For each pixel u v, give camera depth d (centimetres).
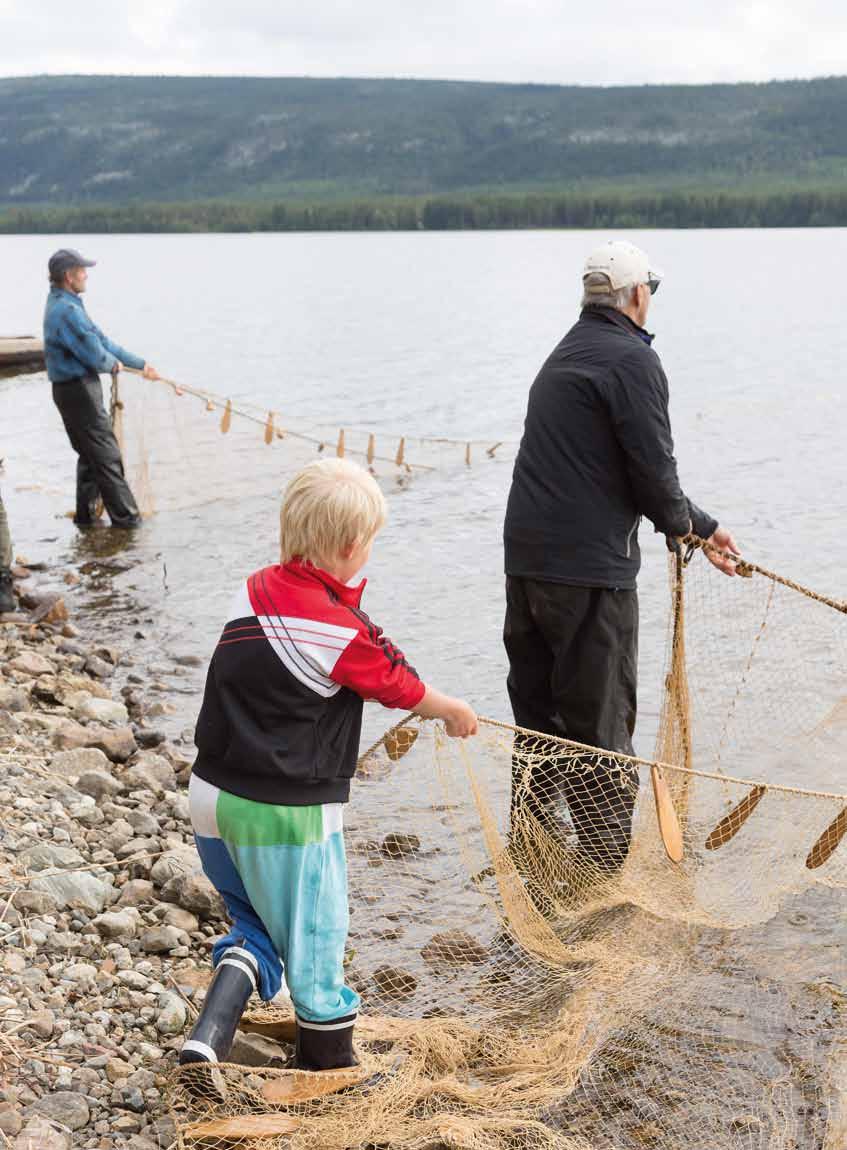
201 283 5644
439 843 474
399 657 351
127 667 838
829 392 2053
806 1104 379
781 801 471
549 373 482
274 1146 339
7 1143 334
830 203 14238
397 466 1454
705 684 558
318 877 346
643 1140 366
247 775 339
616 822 473
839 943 456
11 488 1402
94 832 552
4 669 774
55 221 17175
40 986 417
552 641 489
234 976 345
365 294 4794
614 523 477
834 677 557
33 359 2398
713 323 3356
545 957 439
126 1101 367
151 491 1240
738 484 1332
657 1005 422
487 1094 372
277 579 345
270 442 1303
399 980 433
